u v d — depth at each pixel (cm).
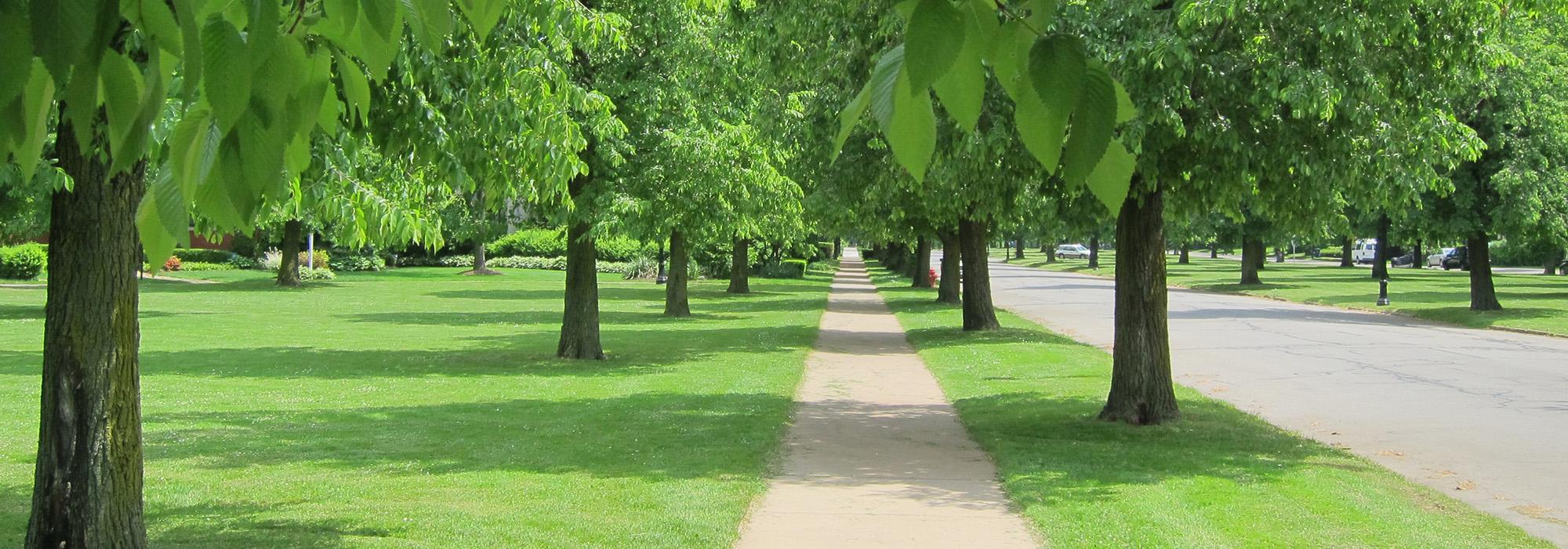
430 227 639
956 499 797
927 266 4859
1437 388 1481
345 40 195
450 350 2014
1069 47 144
